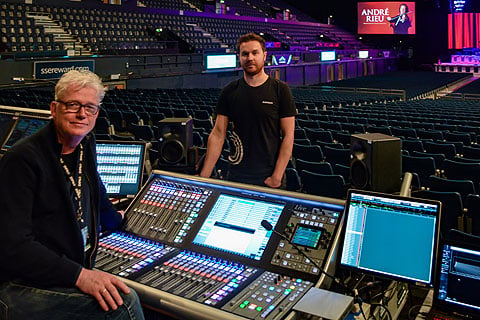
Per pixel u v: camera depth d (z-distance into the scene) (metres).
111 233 2.36
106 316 1.61
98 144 2.86
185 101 13.59
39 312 1.59
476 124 10.79
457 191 4.91
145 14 22.25
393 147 2.31
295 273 1.95
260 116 3.16
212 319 1.73
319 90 24.59
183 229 2.26
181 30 23.47
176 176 2.50
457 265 1.87
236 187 2.30
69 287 1.62
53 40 17.14
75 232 1.72
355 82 29.91
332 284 2.02
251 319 1.69
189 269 2.02
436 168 6.48
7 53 13.50
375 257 1.97
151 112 11.25
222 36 25.72
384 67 36.75
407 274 1.92
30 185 1.61
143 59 18.12
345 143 8.27
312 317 1.79
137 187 2.81
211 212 2.28
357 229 2.02
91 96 1.72
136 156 2.86
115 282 1.66
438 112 13.95
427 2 35.09
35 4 17.92
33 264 1.56
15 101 10.77
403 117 11.66
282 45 27.98
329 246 1.99
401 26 33.31
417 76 33.06
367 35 37.28
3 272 1.65
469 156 7.20
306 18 36.50
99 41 18.73
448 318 1.88
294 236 2.06
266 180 3.22
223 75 23.06
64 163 1.76
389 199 2.01
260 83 3.17
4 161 1.62
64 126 1.70
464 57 34.91
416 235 1.94
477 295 1.82
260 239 2.10
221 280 1.93
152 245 2.24
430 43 36.06
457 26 34.38
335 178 4.95
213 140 3.27
